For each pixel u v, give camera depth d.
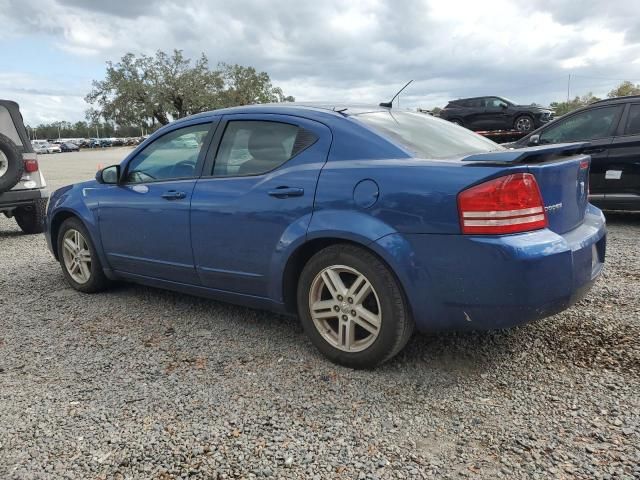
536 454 2.42
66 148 81.62
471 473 2.32
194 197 3.87
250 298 3.72
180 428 2.72
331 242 3.29
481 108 20.12
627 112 7.17
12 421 2.83
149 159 4.37
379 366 3.30
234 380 3.21
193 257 3.94
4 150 7.85
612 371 3.13
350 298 3.21
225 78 56.66
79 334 4.02
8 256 6.96
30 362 3.54
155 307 4.57
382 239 2.98
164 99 52.69
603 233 3.43
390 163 3.09
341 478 2.31
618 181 7.21
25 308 4.65
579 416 2.70
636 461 2.34
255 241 3.53
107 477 2.36
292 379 3.20
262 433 2.66
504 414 2.75
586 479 2.24
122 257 4.52
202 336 3.90
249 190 3.56
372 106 3.92
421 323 3.03
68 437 2.67
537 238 2.81
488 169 2.79
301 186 3.32
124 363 3.49
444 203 2.82
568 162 3.11
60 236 5.11
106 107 53.25
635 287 4.57
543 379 3.09
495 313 2.82
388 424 2.70
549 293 2.81
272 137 3.63
